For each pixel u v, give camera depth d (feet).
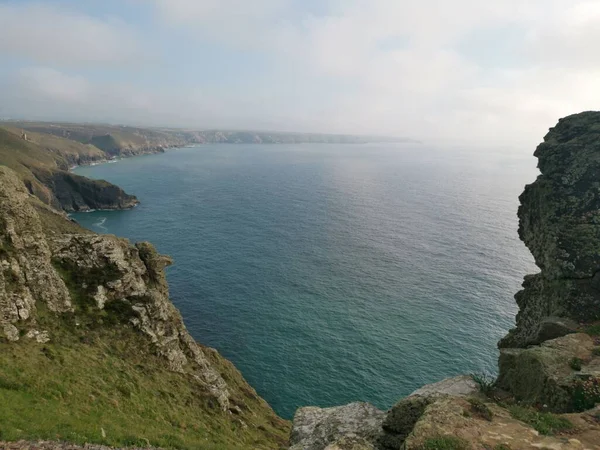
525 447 45.60
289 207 595.06
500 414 54.60
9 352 99.35
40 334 113.29
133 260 171.73
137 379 121.70
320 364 218.79
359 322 257.75
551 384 63.36
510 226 486.79
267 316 266.16
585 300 92.84
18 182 135.33
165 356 146.72
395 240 425.69
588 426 50.55
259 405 179.83
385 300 286.25
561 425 50.78
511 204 633.61
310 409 89.04
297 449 72.90
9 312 110.01
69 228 237.04
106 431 83.30
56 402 88.89
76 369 107.86
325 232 456.86
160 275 183.52
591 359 69.67
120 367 122.42
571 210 107.96
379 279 321.93
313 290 302.86
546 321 91.91
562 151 118.32
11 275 117.08
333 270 340.59
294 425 83.76
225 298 289.53
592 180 108.58
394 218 526.57
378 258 369.50
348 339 239.91
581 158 113.39
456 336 240.94
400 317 262.88
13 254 121.70
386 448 62.59
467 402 55.93
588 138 117.29
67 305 130.52
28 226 130.00
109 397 103.76
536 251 118.93
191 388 141.79
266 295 295.07
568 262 99.40
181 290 301.22
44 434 72.28
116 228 475.72
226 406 148.56
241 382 193.67
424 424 49.96
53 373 100.37
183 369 153.17
